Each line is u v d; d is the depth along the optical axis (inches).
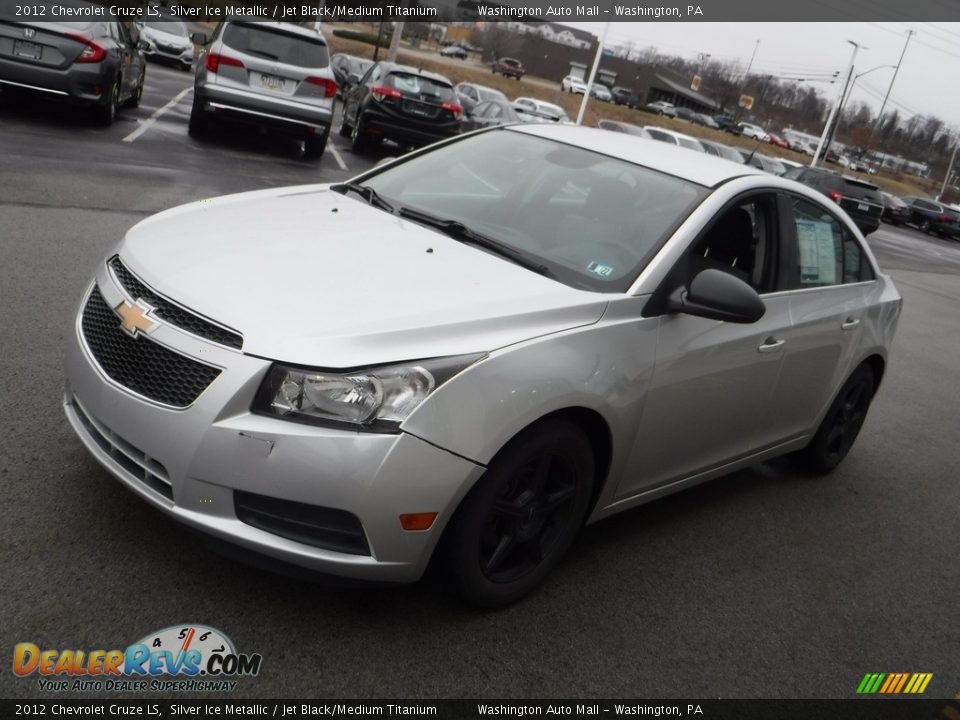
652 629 124.0
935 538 181.3
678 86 3855.8
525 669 108.7
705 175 146.6
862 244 186.9
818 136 3430.1
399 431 98.3
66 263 229.1
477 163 157.2
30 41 420.8
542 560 121.3
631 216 136.8
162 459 99.8
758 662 122.6
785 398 162.2
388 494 98.2
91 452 110.1
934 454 237.6
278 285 108.7
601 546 144.0
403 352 101.1
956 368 359.3
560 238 134.1
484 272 122.0
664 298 126.9
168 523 120.6
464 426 101.3
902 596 152.6
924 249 1079.6
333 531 99.4
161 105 629.3
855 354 180.4
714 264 138.3
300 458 96.5
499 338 107.7
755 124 3447.3
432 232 135.6
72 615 100.2
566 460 117.5
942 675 130.6
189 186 365.1
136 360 105.0
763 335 146.3
